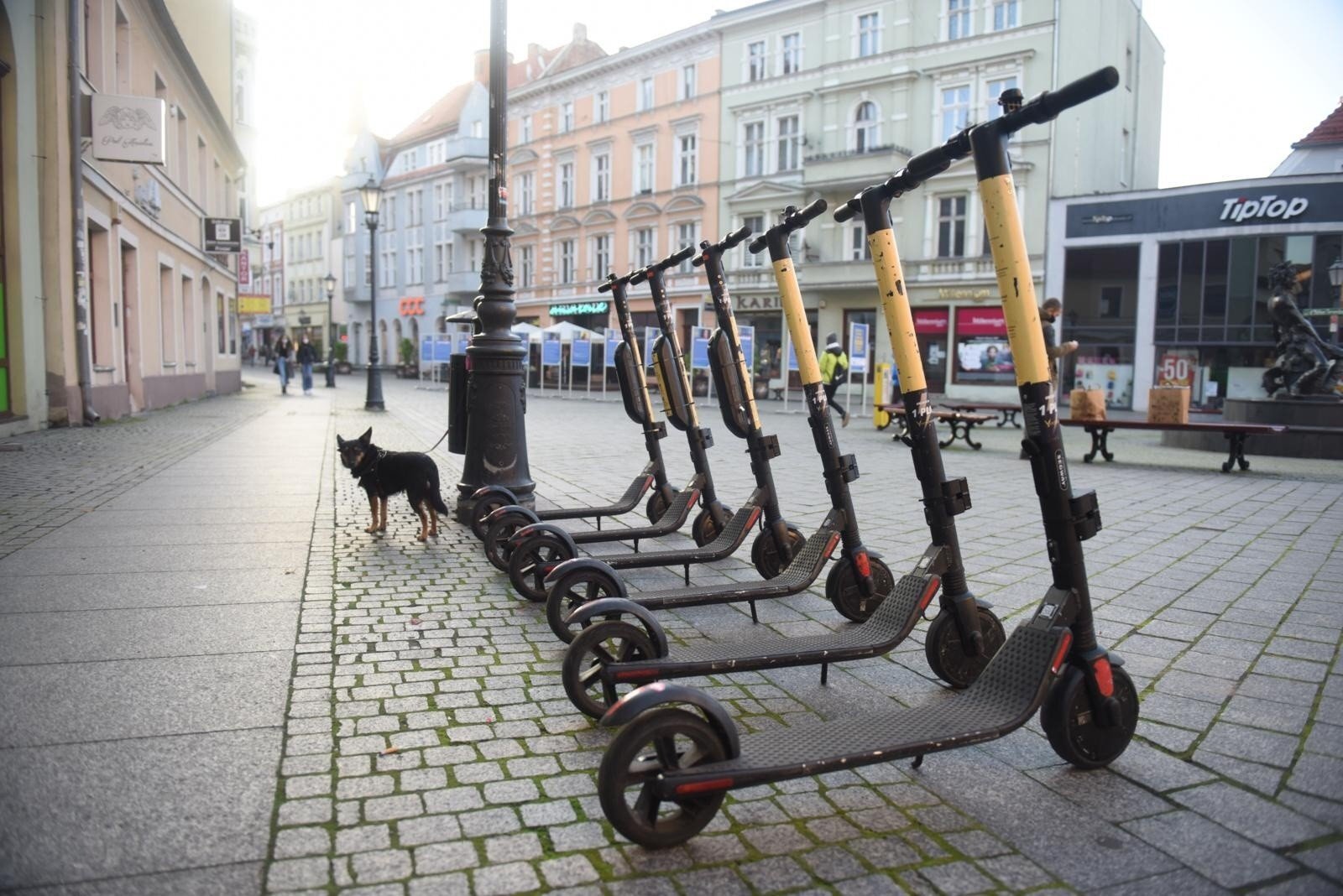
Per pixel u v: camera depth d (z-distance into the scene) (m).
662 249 38.72
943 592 3.73
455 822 2.60
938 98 30.25
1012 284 2.90
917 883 2.35
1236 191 25.05
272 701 3.46
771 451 5.35
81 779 2.78
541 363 31.98
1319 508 8.33
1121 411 26.75
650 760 2.58
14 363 12.95
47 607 4.59
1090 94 2.57
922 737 2.70
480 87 48.47
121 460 10.55
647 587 5.33
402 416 19.91
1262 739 3.24
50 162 13.38
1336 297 24.23
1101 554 6.29
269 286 80.88
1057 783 2.92
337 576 5.43
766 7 34.22
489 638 4.32
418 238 55.38
